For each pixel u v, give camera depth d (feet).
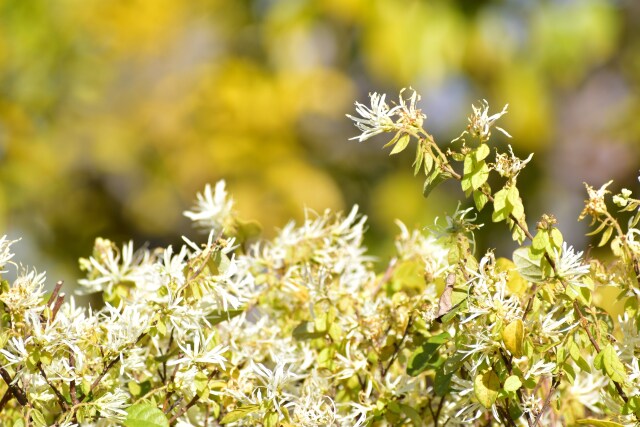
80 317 4.64
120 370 4.55
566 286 4.22
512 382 4.11
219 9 24.73
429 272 5.28
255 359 5.35
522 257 4.27
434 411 5.15
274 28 23.61
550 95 23.73
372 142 23.61
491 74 22.33
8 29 21.72
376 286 5.81
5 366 4.34
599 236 16.33
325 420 4.62
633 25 25.67
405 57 21.77
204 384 4.59
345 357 5.15
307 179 22.17
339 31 24.17
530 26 22.76
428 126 22.63
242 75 23.08
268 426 4.50
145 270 5.40
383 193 22.50
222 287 4.69
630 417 4.32
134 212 23.12
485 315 4.28
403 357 5.14
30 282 4.51
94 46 22.76
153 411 4.44
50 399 4.61
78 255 22.86
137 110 23.07
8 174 21.47
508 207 4.23
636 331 4.48
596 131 25.46
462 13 22.07
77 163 22.94
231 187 22.21
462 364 4.45
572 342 4.21
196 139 22.65
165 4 23.39
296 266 5.62
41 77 21.98
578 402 5.10
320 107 22.76
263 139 22.63
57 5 22.17
